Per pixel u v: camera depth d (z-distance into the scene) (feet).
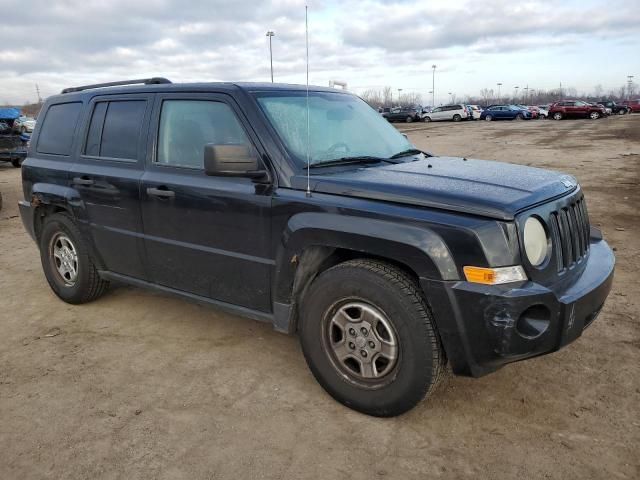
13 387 11.53
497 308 8.66
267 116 11.42
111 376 11.94
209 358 12.72
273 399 10.94
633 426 9.87
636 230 24.25
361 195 9.98
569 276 9.97
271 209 10.89
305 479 8.68
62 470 8.94
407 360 9.48
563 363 12.17
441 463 9.00
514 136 91.30
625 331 13.65
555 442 9.48
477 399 10.84
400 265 9.79
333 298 10.18
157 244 13.17
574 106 158.10
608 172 43.96
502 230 8.80
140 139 13.43
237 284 11.94
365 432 9.83
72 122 15.48
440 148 70.44
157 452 9.34
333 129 12.57
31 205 16.53
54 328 14.58
